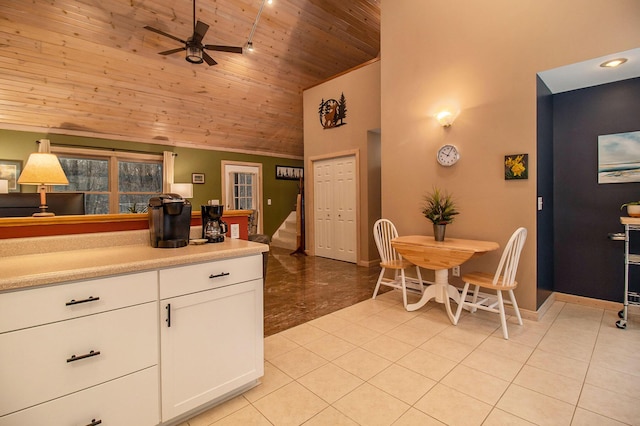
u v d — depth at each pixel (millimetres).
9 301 1149
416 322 2902
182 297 1575
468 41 3189
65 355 1266
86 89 4562
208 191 6762
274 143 7438
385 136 3910
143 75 4680
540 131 2910
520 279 2951
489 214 3102
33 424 1208
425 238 3352
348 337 2607
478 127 3145
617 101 3012
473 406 1730
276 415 1680
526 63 2852
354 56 5812
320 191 6008
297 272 4871
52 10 3566
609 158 3068
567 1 2639
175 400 1567
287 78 5738
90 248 1812
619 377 1971
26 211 2766
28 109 4559
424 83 3531
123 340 1403
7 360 1152
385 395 1840
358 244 5285
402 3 3711
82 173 5391
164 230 1842
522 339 2518
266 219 7691
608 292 3133
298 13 4668
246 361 1840
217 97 5555
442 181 3420
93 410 1338
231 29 4527
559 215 3369
